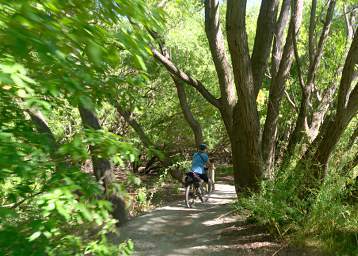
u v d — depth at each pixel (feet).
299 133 28.50
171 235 24.85
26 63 5.80
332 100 32.53
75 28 5.21
